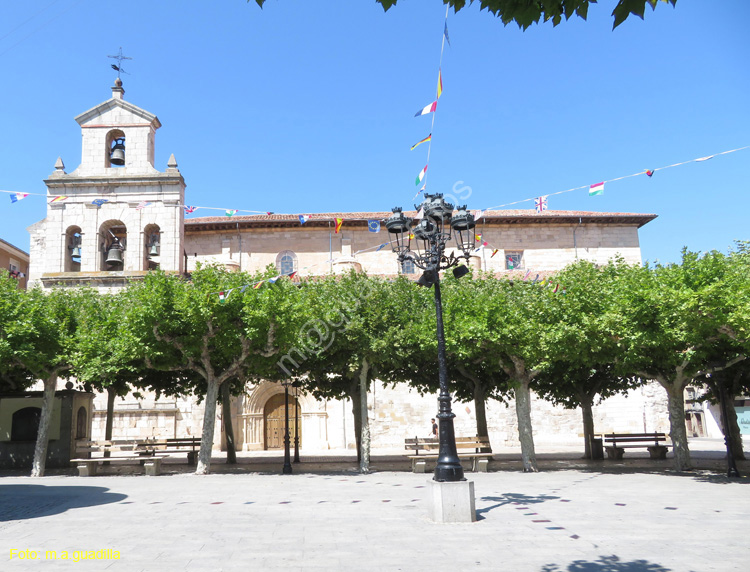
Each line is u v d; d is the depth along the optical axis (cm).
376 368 2258
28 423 2536
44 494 1536
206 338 1992
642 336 1720
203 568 739
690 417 4706
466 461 2400
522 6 485
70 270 3328
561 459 2638
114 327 2138
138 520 1110
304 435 3747
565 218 4003
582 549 828
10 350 1938
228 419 2695
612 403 3906
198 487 1670
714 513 1127
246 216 3919
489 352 2052
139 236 3288
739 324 1502
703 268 1748
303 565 750
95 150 3400
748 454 2812
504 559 773
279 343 2014
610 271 2234
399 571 717
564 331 1856
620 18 454
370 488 1603
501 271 3788
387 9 487
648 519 1066
